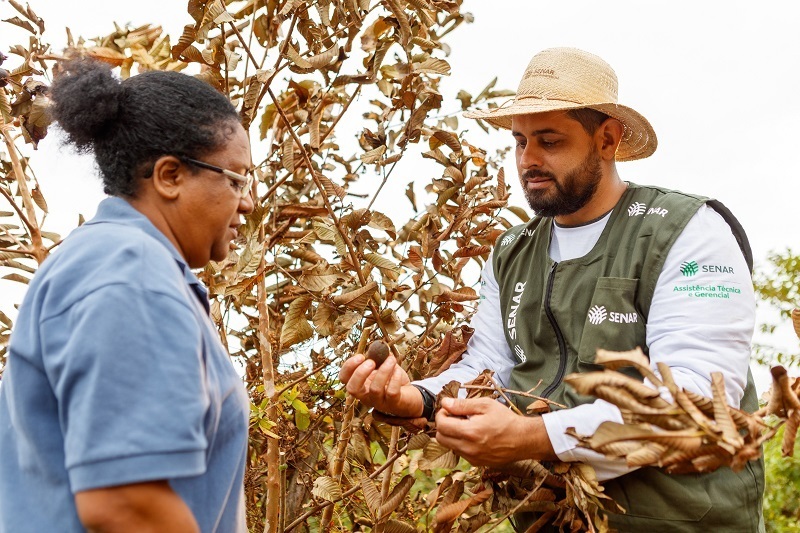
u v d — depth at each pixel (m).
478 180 2.28
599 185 1.95
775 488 4.79
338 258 2.45
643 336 1.83
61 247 1.34
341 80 2.28
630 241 1.88
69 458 1.14
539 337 1.96
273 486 2.12
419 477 2.67
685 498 1.75
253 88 2.13
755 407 1.90
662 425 1.19
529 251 2.08
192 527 1.20
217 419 1.33
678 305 1.78
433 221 2.30
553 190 1.92
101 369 1.15
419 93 2.29
